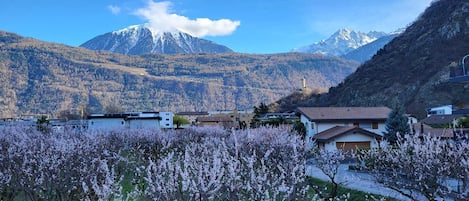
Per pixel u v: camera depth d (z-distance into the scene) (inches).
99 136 938.7
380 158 583.5
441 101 2615.7
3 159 490.6
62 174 450.6
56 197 452.8
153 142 1063.0
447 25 3577.8
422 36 3794.3
